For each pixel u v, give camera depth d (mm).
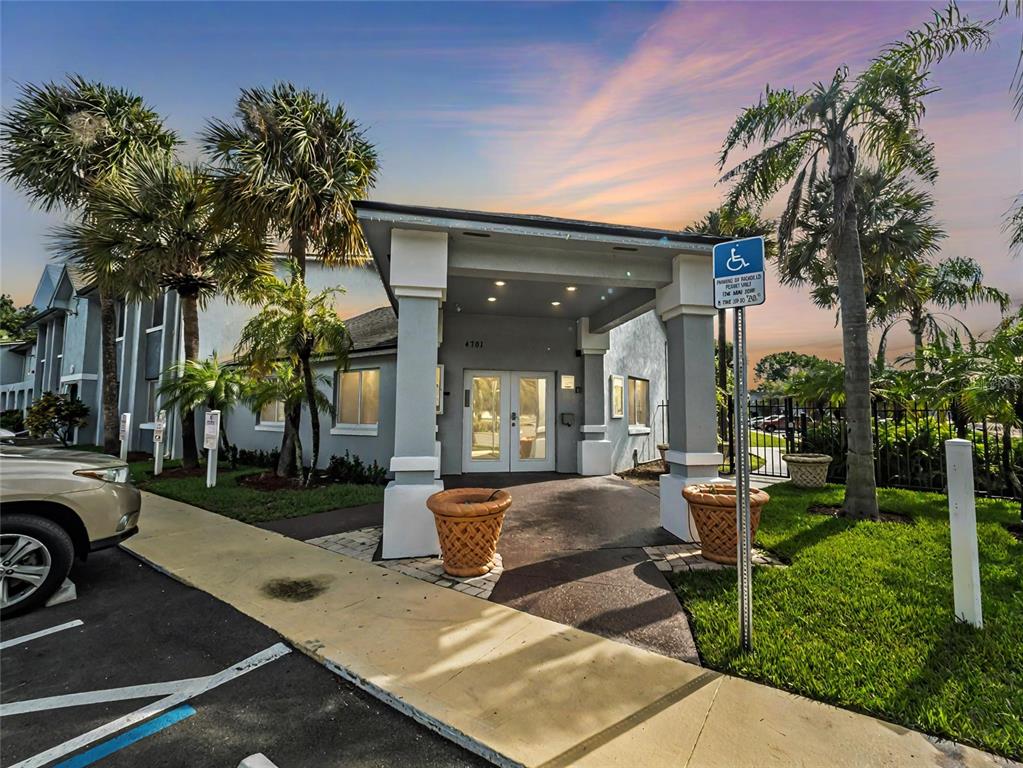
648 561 4750
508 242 5461
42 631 3395
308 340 8703
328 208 9422
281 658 3020
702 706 2420
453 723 2295
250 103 9273
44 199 13250
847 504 6309
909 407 8594
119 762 2096
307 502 7617
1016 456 7355
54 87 12688
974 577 3145
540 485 9273
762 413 12125
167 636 3305
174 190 10398
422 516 4984
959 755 2062
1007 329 7918
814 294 12211
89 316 19828
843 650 2895
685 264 5801
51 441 11367
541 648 3043
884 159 6840
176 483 9492
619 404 12102
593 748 2119
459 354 10633
